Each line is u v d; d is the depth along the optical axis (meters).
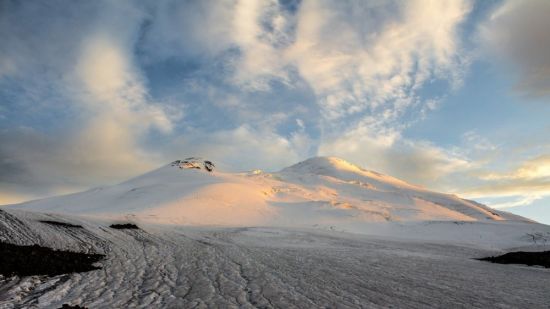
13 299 11.36
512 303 12.37
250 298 12.46
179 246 30.67
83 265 17.77
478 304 12.08
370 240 50.97
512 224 94.94
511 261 28.06
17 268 14.83
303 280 16.05
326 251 31.73
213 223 84.31
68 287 13.44
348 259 25.56
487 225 93.25
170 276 16.66
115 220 48.09
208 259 23.17
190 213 97.12
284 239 47.03
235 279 16.08
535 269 23.73
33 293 12.24
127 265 19.38
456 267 23.12
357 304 11.71
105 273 16.70
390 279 16.92
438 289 14.62
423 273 19.44
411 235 85.69
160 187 132.75
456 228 90.19
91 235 29.09
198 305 11.48
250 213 105.12
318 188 183.12
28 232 23.28
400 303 11.95
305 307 11.30
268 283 15.20
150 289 13.77
